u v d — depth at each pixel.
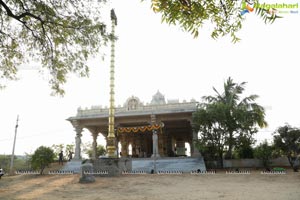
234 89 27.55
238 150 27.12
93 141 33.44
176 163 23.91
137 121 29.56
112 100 22.38
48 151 22.48
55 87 9.55
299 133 22.73
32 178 19.25
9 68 8.96
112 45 24.05
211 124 23.25
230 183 13.23
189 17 2.78
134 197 9.57
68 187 13.16
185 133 37.66
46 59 8.89
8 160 35.03
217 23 2.95
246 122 22.56
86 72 9.45
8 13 6.64
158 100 35.22
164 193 10.38
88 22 8.22
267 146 23.75
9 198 9.84
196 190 10.99
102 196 10.02
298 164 21.81
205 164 25.03
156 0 2.69
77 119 30.16
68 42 8.55
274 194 9.26
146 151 37.19
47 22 7.78
